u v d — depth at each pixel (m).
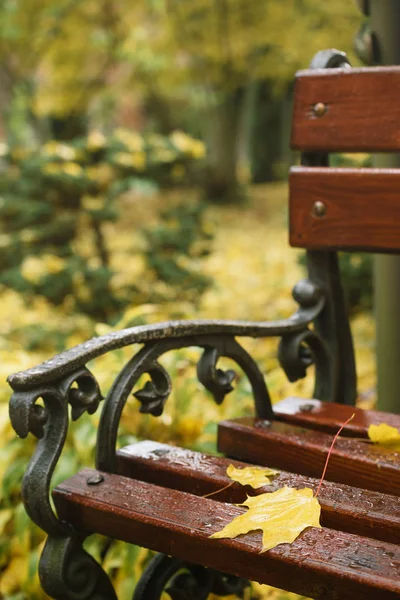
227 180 14.82
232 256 8.54
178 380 2.57
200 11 9.80
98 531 1.27
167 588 1.59
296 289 1.82
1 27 8.98
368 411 1.66
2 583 1.98
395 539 1.17
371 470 1.37
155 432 2.27
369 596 1.02
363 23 2.17
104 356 2.48
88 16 9.66
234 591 1.76
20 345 4.47
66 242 5.05
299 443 1.46
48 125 13.30
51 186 4.81
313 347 1.85
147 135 5.10
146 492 1.29
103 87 11.49
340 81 1.78
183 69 11.95
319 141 1.82
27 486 1.25
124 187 4.94
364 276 4.49
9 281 4.80
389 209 1.73
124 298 4.93
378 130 1.74
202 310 5.58
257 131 18.28
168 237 5.03
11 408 1.20
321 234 1.82
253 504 1.22
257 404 1.65
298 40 9.49
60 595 1.27
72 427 2.21
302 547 1.10
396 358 2.29
